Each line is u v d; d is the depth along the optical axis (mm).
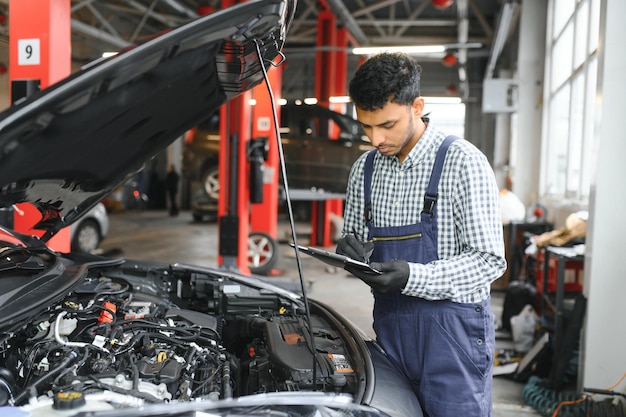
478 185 1426
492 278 1437
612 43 2992
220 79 1593
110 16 10062
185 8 10266
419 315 1506
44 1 3348
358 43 12273
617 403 3006
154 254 7535
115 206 13711
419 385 1545
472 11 12945
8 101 3475
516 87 7633
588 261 3152
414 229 1505
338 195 7992
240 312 2236
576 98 6547
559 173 7469
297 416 1201
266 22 1323
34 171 1413
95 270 2201
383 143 1443
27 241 1982
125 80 1270
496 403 3266
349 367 1546
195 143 10906
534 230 5965
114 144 1570
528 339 4172
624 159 3010
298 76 17719
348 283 6238
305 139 8258
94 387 1282
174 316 1935
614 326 3072
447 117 18422
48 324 1584
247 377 1783
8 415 1091
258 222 6559
